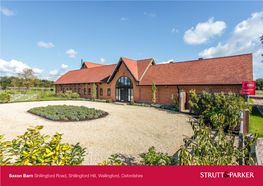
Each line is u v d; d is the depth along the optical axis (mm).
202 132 3723
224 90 14773
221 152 3412
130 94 23375
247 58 15852
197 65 18922
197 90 16406
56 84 38500
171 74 19828
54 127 9984
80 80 32812
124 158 5980
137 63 25484
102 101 25344
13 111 15320
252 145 3436
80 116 12125
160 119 12312
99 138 8125
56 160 2805
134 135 8617
